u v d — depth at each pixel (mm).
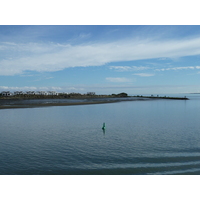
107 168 14953
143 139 23453
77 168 14961
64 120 37750
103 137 24375
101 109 61750
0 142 22078
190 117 42875
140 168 15000
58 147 20203
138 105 81125
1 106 69625
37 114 47438
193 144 21344
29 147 20203
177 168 15031
